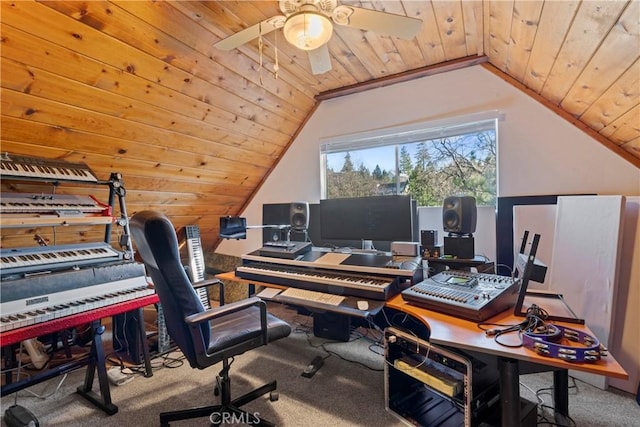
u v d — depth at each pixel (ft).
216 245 13.65
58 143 6.47
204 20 6.09
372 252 7.50
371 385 6.59
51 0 4.61
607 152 7.23
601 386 6.23
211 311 4.49
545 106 7.81
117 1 5.11
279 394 6.28
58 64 5.35
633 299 6.22
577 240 6.91
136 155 7.86
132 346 7.78
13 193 6.11
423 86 9.25
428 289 5.35
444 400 5.73
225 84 7.85
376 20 4.74
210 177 10.25
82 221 6.25
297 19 4.58
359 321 9.57
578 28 4.33
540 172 7.91
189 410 5.39
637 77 4.52
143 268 6.96
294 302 6.07
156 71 6.49
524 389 6.33
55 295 5.57
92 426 5.46
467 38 7.29
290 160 11.63
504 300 4.82
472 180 8.91
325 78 9.41
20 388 5.38
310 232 9.16
